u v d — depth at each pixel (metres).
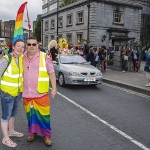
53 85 3.67
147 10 25.31
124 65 13.98
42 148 3.58
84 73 8.52
